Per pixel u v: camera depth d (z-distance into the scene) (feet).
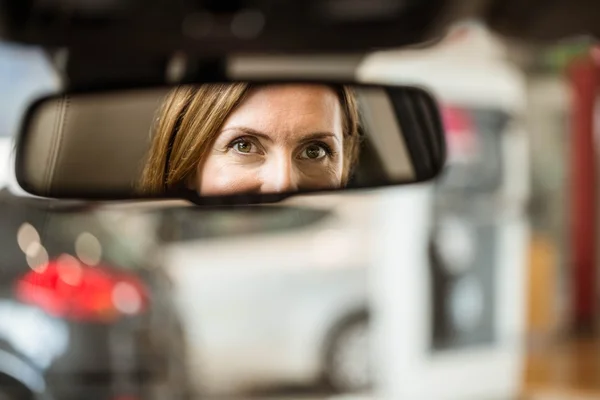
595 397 18.54
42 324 11.14
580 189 24.85
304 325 17.39
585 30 6.44
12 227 11.21
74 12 5.10
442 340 17.26
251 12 5.14
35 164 4.69
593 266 25.25
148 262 13.53
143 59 5.34
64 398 11.05
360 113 4.56
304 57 5.47
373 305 17.44
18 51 5.88
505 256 17.89
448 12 5.50
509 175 17.69
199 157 4.25
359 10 5.21
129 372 11.66
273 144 4.25
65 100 4.53
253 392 17.04
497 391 18.01
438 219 17.03
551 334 23.98
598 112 23.47
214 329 17.03
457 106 16.47
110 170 4.44
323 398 17.13
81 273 11.53
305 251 17.51
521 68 20.17
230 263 17.16
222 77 4.50
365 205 17.22
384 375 17.26
